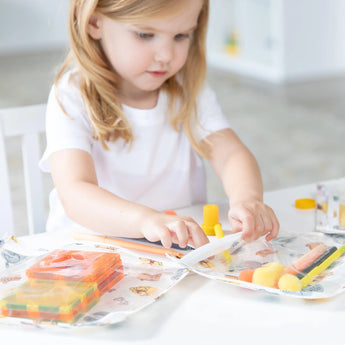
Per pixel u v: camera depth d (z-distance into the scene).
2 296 0.59
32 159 1.02
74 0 0.91
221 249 0.70
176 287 0.63
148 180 1.06
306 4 4.37
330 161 2.78
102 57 0.96
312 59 4.48
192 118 1.07
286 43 4.39
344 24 4.48
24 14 6.58
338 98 3.87
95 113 0.96
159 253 0.73
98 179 1.03
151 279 0.64
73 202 0.84
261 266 0.67
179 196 1.10
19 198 2.43
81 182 0.86
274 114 3.59
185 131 1.06
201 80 1.06
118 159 1.03
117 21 0.85
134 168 1.04
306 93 4.05
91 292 0.59
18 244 0.71
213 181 2.60
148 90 0.97
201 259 0.68
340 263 0.66
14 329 0.56
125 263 0.68
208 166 2.79
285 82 4.41
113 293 0.61
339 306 0.58
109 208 0.80
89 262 0.63
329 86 4.20
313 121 3.41
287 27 4.36
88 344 0.53
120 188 1.05
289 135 3.18
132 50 0.86
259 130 3.29
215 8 5.10
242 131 3.29
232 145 1.04
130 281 0.64
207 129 1.07
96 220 0.80
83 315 0.57
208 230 0.80
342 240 0.72
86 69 0.94
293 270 0.65
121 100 1.03
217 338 0.53
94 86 0.97
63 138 0.92
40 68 5.53
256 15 4.63
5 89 4.65
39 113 1.02
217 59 5.17
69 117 0.94
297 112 3.61
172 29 0.84
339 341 0.52
